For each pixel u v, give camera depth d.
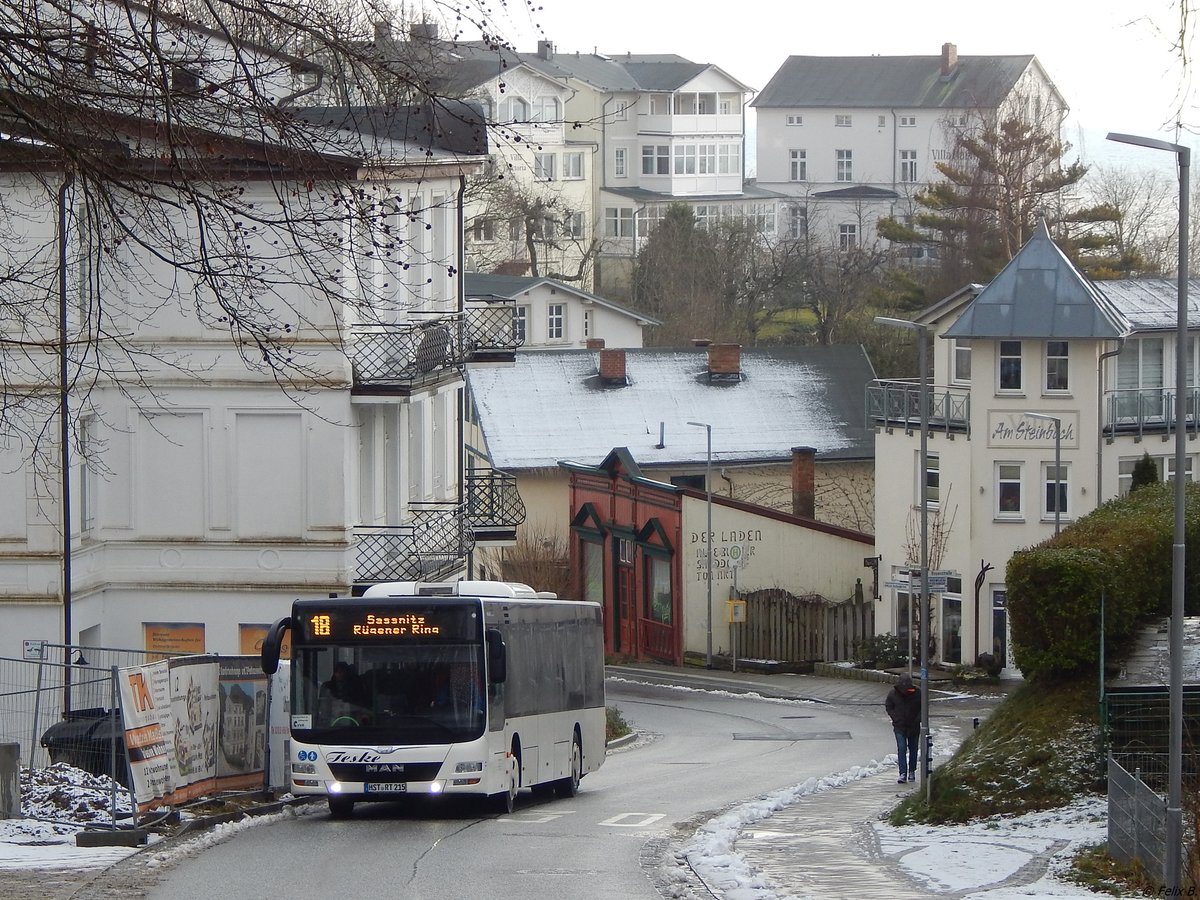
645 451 91.19
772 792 39.25
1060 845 27.38
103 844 27.23
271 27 22.75
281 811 33.16
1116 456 71.00
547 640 37.00
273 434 44.88
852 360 98.75
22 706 37.12
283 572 44.97
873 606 77.94
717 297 130.00
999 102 135.12
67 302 37.53
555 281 117.38
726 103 170.12
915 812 31.75
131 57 21.44
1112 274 109.12
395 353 45.31
